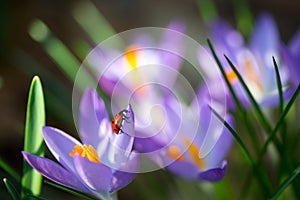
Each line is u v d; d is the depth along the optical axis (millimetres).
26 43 770
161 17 819
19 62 712
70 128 612
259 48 492
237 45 476
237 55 473
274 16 826
